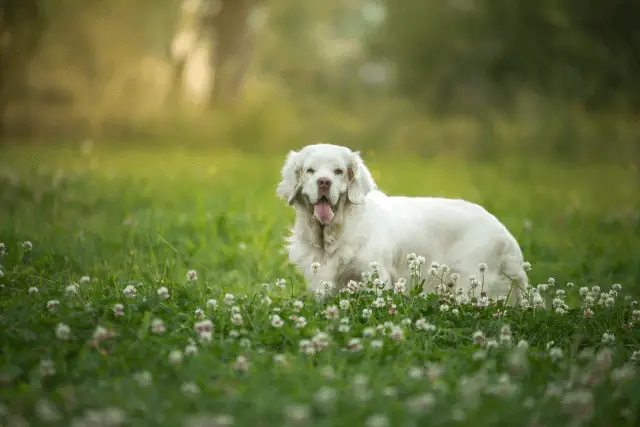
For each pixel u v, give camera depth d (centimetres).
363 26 5466
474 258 743
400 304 638
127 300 626
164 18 3731
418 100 3581
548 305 725
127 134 3391
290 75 5300
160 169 2164
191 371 486
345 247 707
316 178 688
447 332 600
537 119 3178
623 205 1584
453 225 755
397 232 727
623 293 869
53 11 3123
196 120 3459
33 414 433
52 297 666
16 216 1153
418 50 3469
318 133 3378
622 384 484
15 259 842
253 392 452
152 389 453
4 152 2509
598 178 2205
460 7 3312
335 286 715
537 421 425
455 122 3366
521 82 3228
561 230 1274
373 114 3622
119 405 432
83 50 3672
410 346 556
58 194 1375
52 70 3738
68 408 428
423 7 3428
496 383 485
